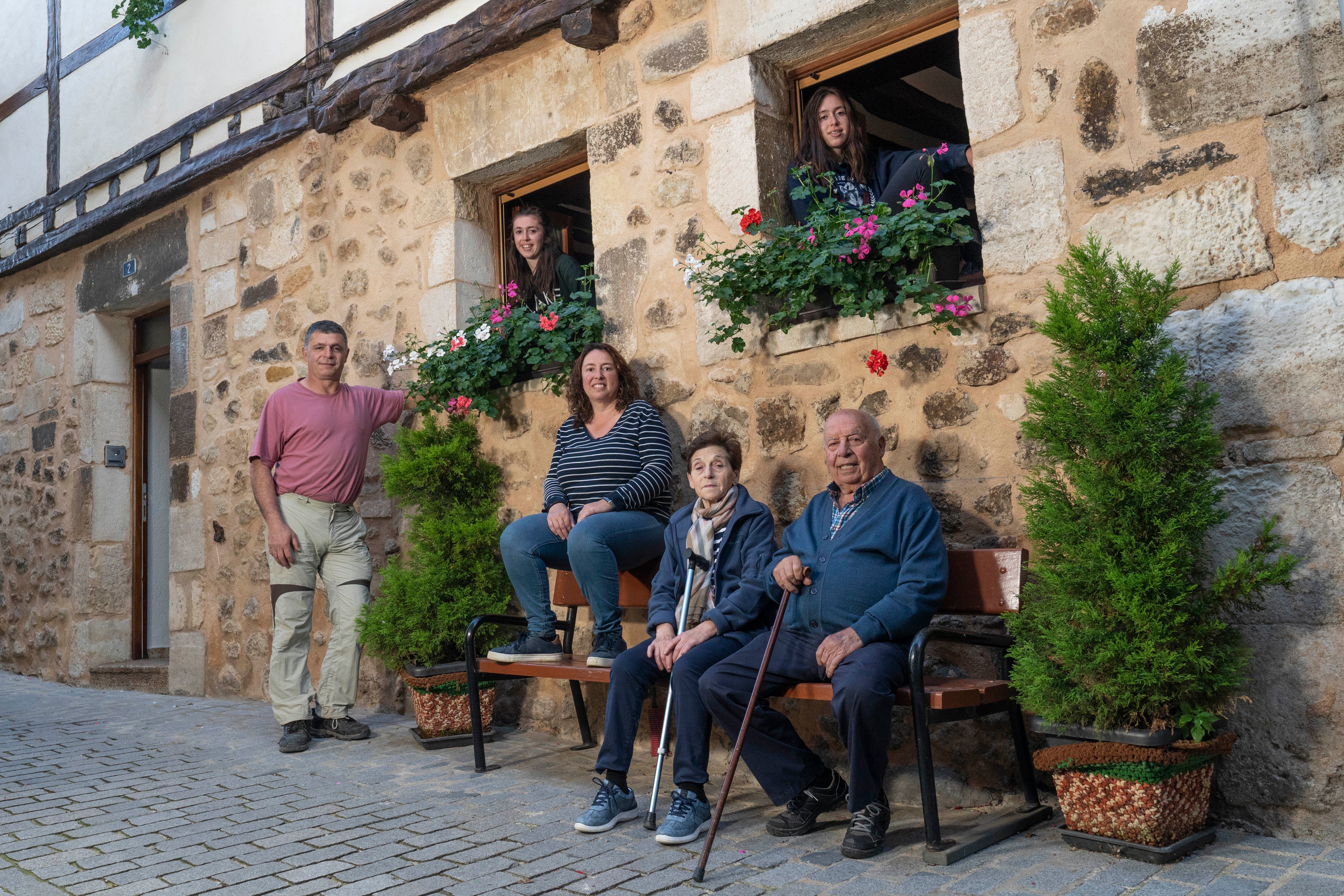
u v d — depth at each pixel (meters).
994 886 2.28
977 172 3.15
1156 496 2.39
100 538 6.82
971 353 3.15
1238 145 2.68
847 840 2.58
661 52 4.02
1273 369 2.60
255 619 5.58
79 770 3.79
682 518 3.32
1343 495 2.49
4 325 7.86
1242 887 2.17
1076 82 2.97
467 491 4.48
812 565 2.92
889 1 3.40
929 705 2.54
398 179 5.05
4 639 7.59
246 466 5.71
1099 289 2.54
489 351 4.34
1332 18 2.55
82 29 7.18
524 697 4.38
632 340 4.09
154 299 6.74
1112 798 2.42
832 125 3.65
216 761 3.90
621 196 4.15
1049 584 2.54
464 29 4.49
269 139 5.59
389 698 4.91
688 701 2.85
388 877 2.52
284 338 5.59
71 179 7.18
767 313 3.65
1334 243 2.54
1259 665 2.59
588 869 2.54
